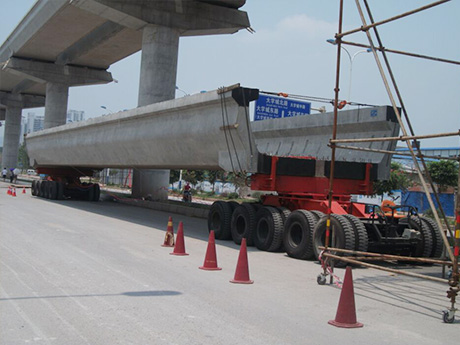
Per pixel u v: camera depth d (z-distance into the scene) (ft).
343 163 45.60
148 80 101.09
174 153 54.24
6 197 98.48
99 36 139.95
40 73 169.37
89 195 101.14
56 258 32.86
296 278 30.25
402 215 42.70
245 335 18.31
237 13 108.06
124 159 68.85
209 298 23.89
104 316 20.10
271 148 64.59
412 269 37.68
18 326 18.38
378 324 20.95
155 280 27.37
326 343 17.87
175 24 102.37
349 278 20.54
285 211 41.50
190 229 58.85
